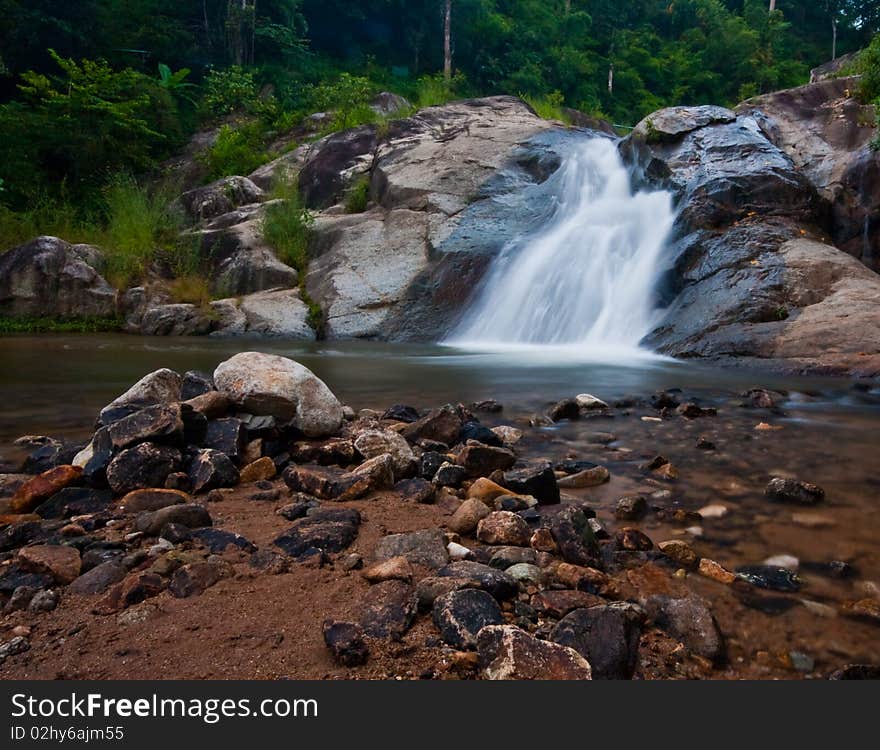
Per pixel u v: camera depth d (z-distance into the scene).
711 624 1.70
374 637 1.59
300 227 14.06
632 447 3.65
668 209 10.55
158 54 26.70
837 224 9.95
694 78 47.38
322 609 1.74
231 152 19.92
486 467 3.03
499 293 11.06
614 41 44.81
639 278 9.64
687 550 2.19
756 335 7.28
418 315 11.27
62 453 3.18
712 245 9.02
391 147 16.03
